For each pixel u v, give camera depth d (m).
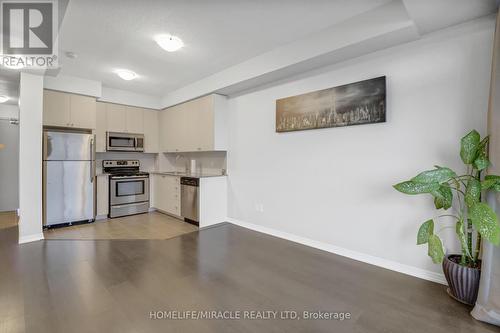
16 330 1.76
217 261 2.98
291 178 3.72
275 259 3.04
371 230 2.91
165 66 3.95
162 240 3.75
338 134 3.17
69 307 2.03
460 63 2.32
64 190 4.36
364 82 2.88
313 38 2.96
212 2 2.34
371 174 2.89
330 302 2.14
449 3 2.02
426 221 2.39
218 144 4.62
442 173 2.12
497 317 1.79
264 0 2.33
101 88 4.95
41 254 3.16
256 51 3.45
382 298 2.19
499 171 1.84
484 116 2.21
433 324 1.85
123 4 2.35
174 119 5.50
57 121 4.33
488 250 1.88
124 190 5.27
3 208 5.60
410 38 2.54
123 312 1.98
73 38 3.00
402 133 2.66
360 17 2.58
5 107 5.64
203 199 4.52
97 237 3.88
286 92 3.73
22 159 3.62
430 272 2.51
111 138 5.21
